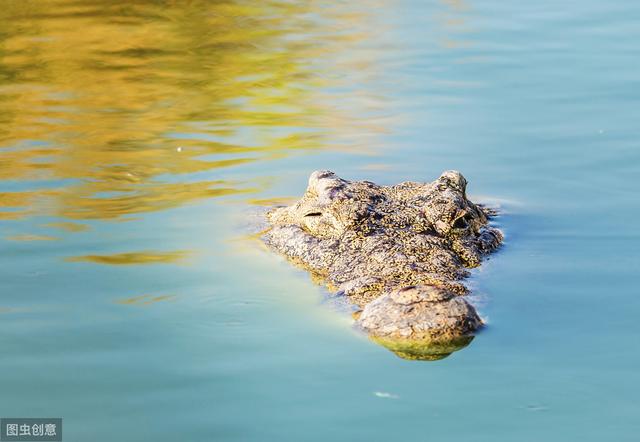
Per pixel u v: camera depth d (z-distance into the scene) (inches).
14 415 299.9
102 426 293.1
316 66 762.8
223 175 543.8
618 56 757.9
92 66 772.6
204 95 701.3
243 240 459.2
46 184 524.7
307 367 334.6
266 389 317.1
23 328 362.0
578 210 490.3
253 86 720.3
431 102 667.4
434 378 325.4
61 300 387.5
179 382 322.0
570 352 342.6
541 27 853.2
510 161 558.9
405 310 367.9
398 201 468.1
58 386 319.0
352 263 422.9
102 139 604.7
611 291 394.9
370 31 864.3
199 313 379.2
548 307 382.0
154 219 479.8
